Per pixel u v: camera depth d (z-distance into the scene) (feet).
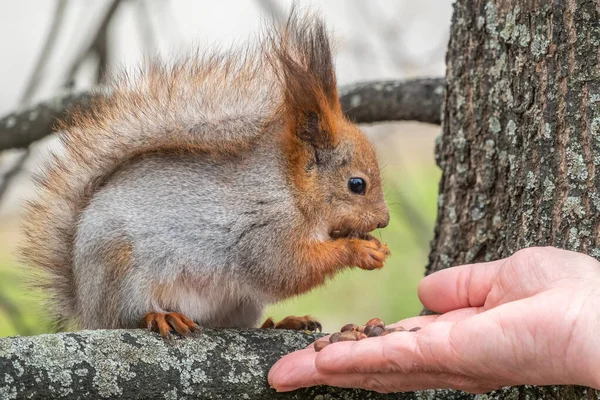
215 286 6.22
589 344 5.76
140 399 5.90
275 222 6.25
